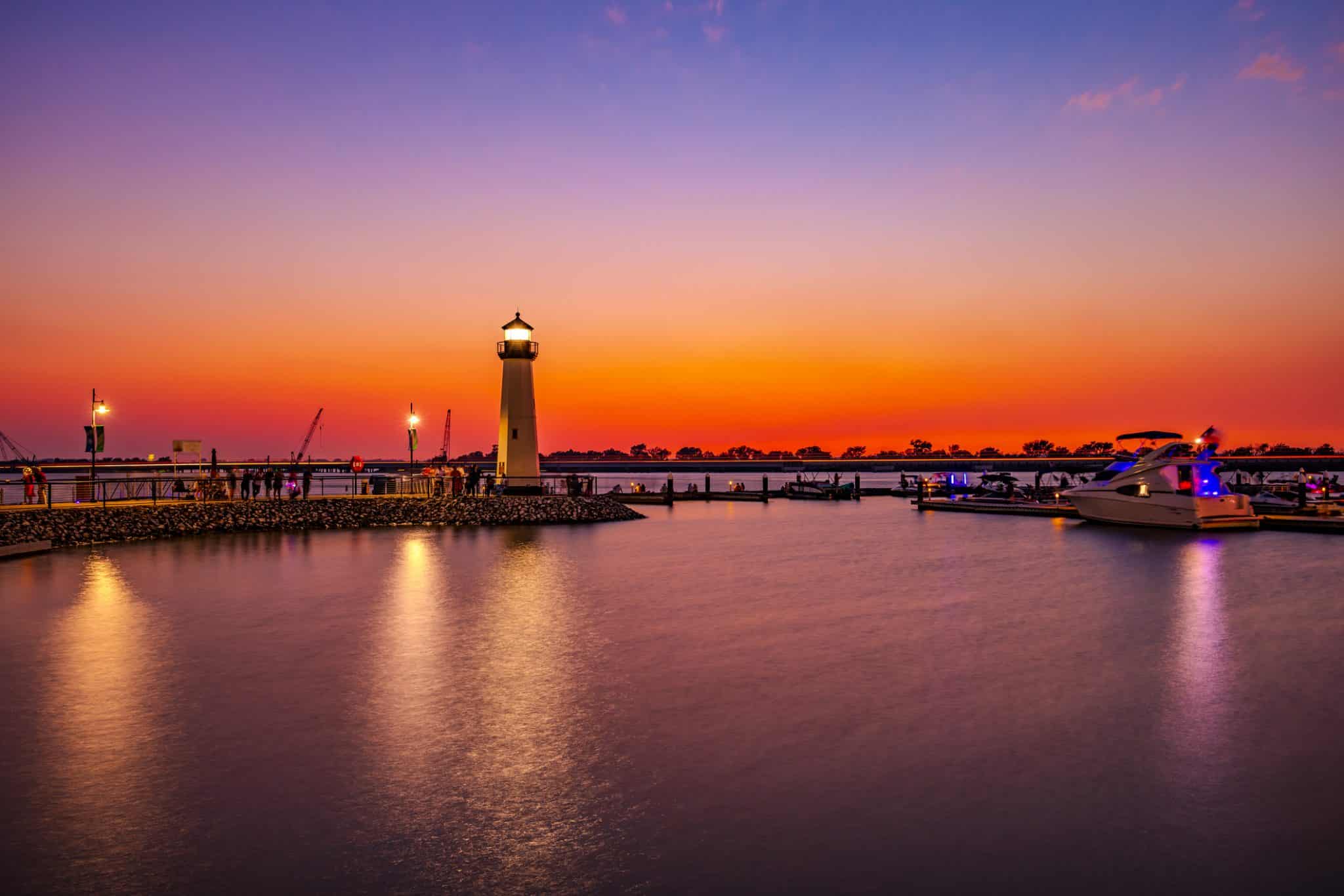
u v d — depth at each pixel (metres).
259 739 11.70
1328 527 37.81
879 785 10.05
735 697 13.67
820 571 28.84
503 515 50.66
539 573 28.58
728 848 8.52
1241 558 29.88
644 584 25.81
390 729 12.15
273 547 36.72
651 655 16.55
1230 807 9.39
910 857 8.30
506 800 9.70
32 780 10.23
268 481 51.88
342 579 26.92
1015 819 9.12
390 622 19.89
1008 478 66.88
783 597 23.45
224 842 8.65
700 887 7.79
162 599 22.94
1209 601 21.80
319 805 9.54
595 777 10.38
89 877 7.93
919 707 13.05
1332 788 9.88
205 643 17.48
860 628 19.14
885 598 23.14
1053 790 9.88
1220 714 12.60
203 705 13.21
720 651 16.88
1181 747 11.23
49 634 18.38
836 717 12.61
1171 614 20.20
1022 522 48.94
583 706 13.19
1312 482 54.66
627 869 8.11
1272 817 9.14
